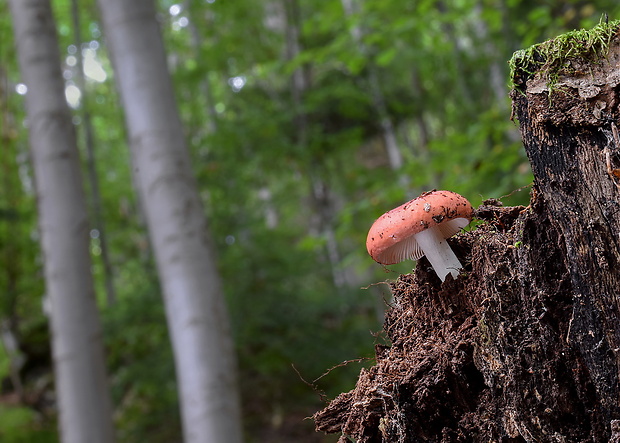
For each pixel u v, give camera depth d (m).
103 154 15.52
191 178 4.48
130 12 4.45
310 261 7.65
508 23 5.71
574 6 6.00
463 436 1.45
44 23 5.09
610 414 1.29
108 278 9.37
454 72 8.00
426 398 1.49
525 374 1.37
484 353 1.43
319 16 5.86
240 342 6.80
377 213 5.50
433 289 1.66
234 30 9.03
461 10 5.49
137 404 7.93
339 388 6.76
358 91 8.37
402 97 9.23
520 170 4.22
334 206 10.52
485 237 1.50
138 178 4.59
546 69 1.31
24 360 10.61
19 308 10.48
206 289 4.38
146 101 4.40
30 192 11.31
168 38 11.43
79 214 5.04
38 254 9.35
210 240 4.51
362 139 10.03
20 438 8.34
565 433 1.35
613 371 1.27
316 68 9.26
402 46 8.02
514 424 1.39
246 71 9.33
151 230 4.45
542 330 1.35
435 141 5.05
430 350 1.55
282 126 8.61
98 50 13.62
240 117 8.52
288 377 7.30
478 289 1.51
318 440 6.66
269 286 7.15
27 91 5.06
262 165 8.96
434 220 1.67
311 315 7.12
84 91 9.97
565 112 1.29
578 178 1.29
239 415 4.40
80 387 4.87
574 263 1.30
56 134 5.02
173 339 4.39
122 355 7.94
